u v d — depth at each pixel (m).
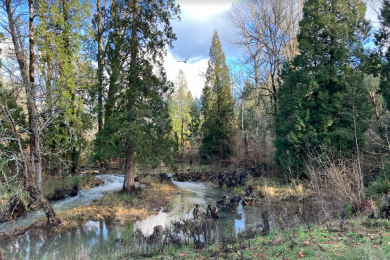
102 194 16.02
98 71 13.93
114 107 13.99
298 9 22.31
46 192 14.24
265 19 22.41
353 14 15.77
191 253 5.78
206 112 39.12
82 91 17.30
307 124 15.77
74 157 20.20
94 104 13.95
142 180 20.02
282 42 22.44
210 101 39.12
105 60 14.64
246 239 6.48
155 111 14.33
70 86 15.64
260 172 20.28
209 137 37.69
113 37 14.20
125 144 14.34
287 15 22.62
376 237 4.83
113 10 14.30
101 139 13.38
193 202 14.71
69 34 17.20
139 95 13.67
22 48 10.00
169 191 17.31
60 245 8.55
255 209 12.67
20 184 10.20
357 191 9.23
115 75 13.17
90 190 17.28
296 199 13.39
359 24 16.28
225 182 19.23
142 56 14.35
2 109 9.27
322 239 5.12
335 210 8.86
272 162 20.59
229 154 35.03
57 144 16.08
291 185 15.40
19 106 13.62
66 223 10.56
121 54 14.35
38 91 10.81
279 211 11.48
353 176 9.80
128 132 12.81
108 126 13.33
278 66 22.75
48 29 16.42
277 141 17.55
